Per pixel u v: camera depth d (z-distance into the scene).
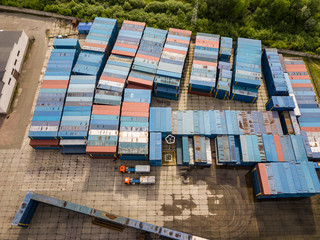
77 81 82.19
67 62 85.62
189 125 78.06
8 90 84.62
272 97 80.31
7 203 71.06
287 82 85.62
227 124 78.31
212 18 106.38
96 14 104.94
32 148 78.56
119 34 92.50
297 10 102.88
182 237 62.28
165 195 72.38
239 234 68.06
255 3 108.81
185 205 71.19
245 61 87.75
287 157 72.81
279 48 99.38
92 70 84.31
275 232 68.56
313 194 68.62
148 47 89.88
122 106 78.50
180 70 84.12
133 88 82.94
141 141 73.19
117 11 105.56
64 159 77.00
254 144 74.69
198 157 73.69
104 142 72.69
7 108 84.25
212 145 79.75
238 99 86.62
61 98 79.44
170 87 83.56
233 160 73.44
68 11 103.75
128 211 70.19
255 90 84.88
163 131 75.56
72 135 73.44
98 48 88.19
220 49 91.50
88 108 77.69
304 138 76.00
